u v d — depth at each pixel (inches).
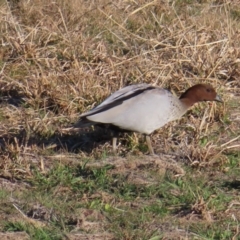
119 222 377.4
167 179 428.5
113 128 440.1
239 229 374.0
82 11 679.1
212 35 642.8
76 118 512.7
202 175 438.0
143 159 454.3
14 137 476.7
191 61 594.2
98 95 532.1
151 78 567.8
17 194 403.9
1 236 358.3
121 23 672.4
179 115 455.5
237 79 588.4
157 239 361.1
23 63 589.0
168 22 682.2
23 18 666.8
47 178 423.8
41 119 500.1
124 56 600.4
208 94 465.7
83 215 381.1
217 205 397.4
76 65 572.7
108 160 451.2
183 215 388.2
